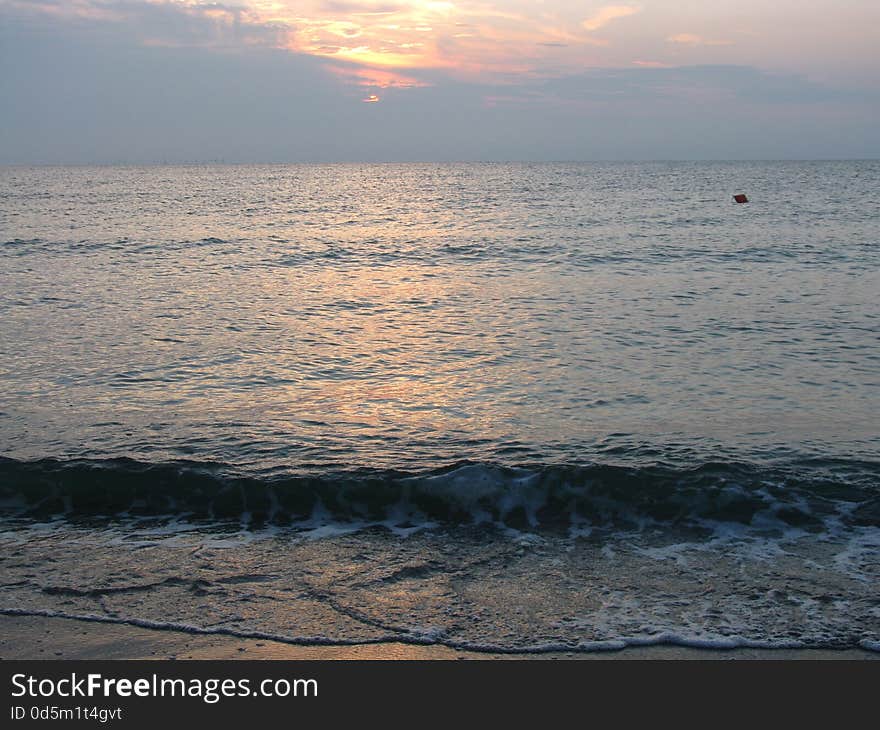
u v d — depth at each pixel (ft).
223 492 22.68
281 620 16.17
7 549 19.61
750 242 84.79
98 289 58.80
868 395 32.86
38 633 15.64
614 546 19.76
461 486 22.50
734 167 524.93
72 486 22.95
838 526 20.57
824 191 191.83
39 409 30.99
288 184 280.31
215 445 26.76
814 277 62.69
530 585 17.67
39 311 50.49
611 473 22.95
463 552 19.47
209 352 40.70
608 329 45.80
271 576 18.13
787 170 411.54
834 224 103.65
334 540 20.20
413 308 52.80
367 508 22.26
